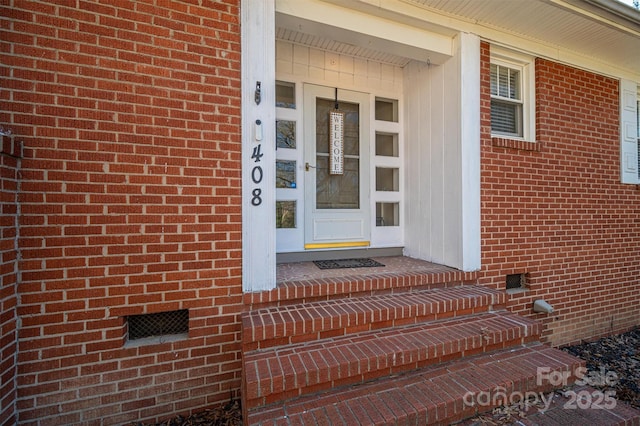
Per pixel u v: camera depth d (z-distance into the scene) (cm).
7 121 193
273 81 259
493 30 350
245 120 251
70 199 208
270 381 188
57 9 205
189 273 236
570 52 400
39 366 200
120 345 219
